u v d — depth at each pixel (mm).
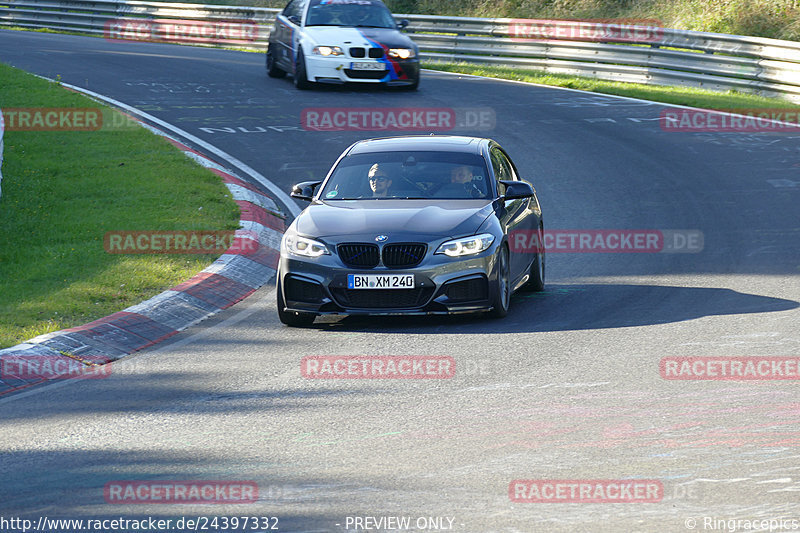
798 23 100312
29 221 45062
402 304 32344
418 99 79188
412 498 18875
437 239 32531
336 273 32312
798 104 77188
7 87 76000
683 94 81750
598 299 36062
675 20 108625
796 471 19734
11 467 21094
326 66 80125
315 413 24203
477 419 23406
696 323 32000
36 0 131375
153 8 120375
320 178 56719
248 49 113062
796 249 42406
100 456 21641
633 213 49812
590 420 23109
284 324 33656
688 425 22609
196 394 26031
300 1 87062
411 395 25438
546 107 76812
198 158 59156
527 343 30281
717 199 51906
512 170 40500
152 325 32531
